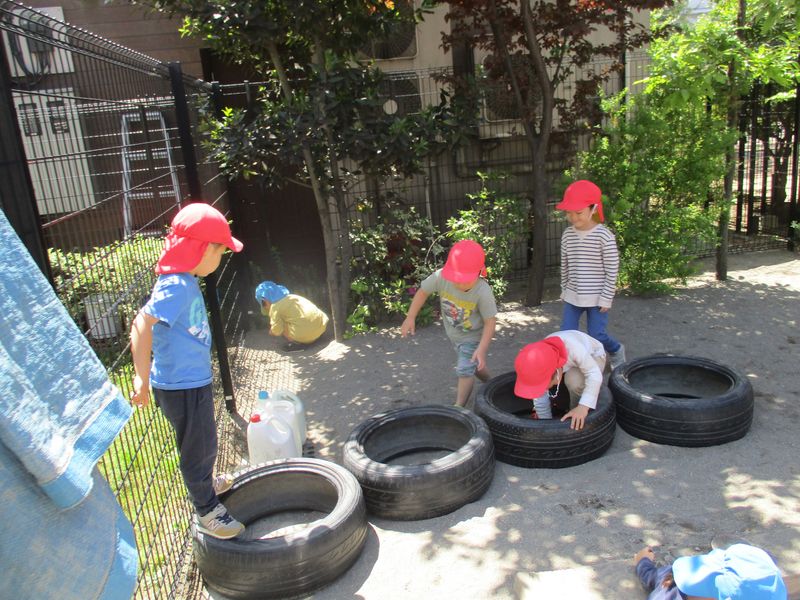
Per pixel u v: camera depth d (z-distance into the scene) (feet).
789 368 17.33
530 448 13.20
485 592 9.93
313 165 22.31
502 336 21.42
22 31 7.41
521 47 27.02
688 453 13.46
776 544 10.11
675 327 20.88
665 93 23.80
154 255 12.44
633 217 23.80
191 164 15.39
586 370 13.42
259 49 21.26
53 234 8.34
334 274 22.36
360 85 21.06
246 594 10.14
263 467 12.53
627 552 10.50
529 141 24.17
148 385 9.49
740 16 23.75
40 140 9.20
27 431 4.16
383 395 17.75
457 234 24.31
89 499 4.84
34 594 4.33
